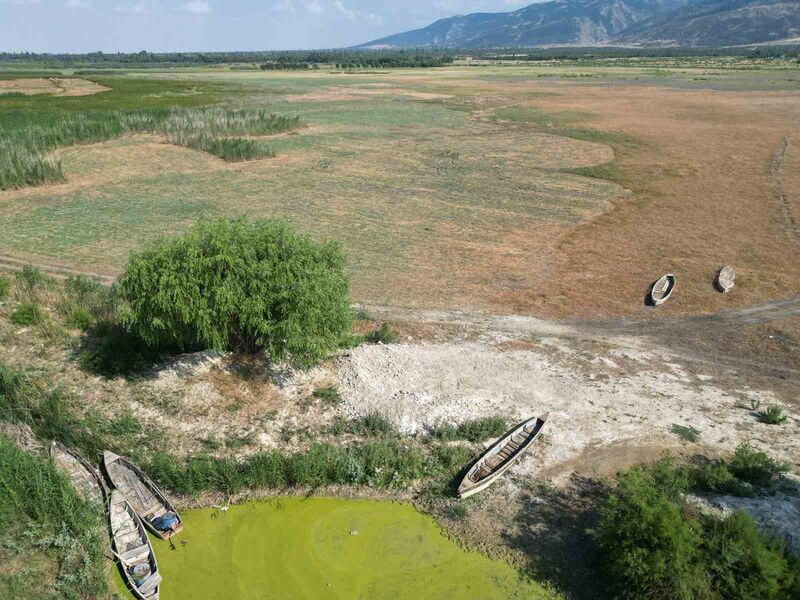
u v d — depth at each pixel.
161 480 19.14
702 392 25.25
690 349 29.09
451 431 21.72
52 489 17.61
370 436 21.83
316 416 22.89
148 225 44.84
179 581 16.00
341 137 79.44
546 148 74.06
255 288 22.22
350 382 24.69
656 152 71.31
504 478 19.73
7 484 17.23
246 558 16.81
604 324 31.45
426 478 19.78
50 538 16.52
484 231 45.03
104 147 68.62
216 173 60.53
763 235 44.16
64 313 29.39
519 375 25.88
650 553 15.04
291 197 52.84
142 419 22.20
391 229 45.06
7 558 16.03
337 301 24.06
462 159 68.06
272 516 18.33
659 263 39.16
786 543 16.38
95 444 20.41
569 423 22.59
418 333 29.61
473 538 17.47
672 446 21.31
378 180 58.84
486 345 28.72
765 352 28.81
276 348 22.83
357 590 15.84
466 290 35.03
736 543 15.27
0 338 26.53
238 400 23.33
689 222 47.09
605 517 17.14
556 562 16.66
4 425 20.98
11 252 38.69
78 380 24.19
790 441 21.80
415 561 16.73
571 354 28.20
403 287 35.09
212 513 18.41
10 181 52.75
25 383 23.09
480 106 110.25
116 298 30.00
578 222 47.25
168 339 24.38
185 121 76.12
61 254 38.72
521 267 38.50
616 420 22.83
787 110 100.12
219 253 22.31
